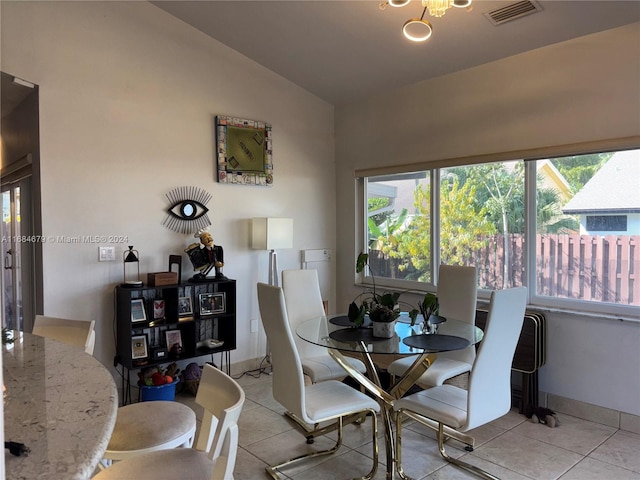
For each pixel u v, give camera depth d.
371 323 2.99
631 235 3.18
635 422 3.13
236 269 4.45
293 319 3.53
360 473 2.67
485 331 2.22
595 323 3.30
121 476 1.38
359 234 5.09
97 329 3.63
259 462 2.79
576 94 3.32
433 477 2.60
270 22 3.77
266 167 4.61
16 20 3.19
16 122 3.93
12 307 4.31
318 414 2.39
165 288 3.76
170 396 3.64
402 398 2.58
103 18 3.63
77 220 3.52
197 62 4.16
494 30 3.34
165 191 3.98
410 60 3.96
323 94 4.98
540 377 3.57
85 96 3.54
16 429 1.01
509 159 3.72
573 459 2.79
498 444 2.99
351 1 3.30
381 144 4.73
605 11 2.96
